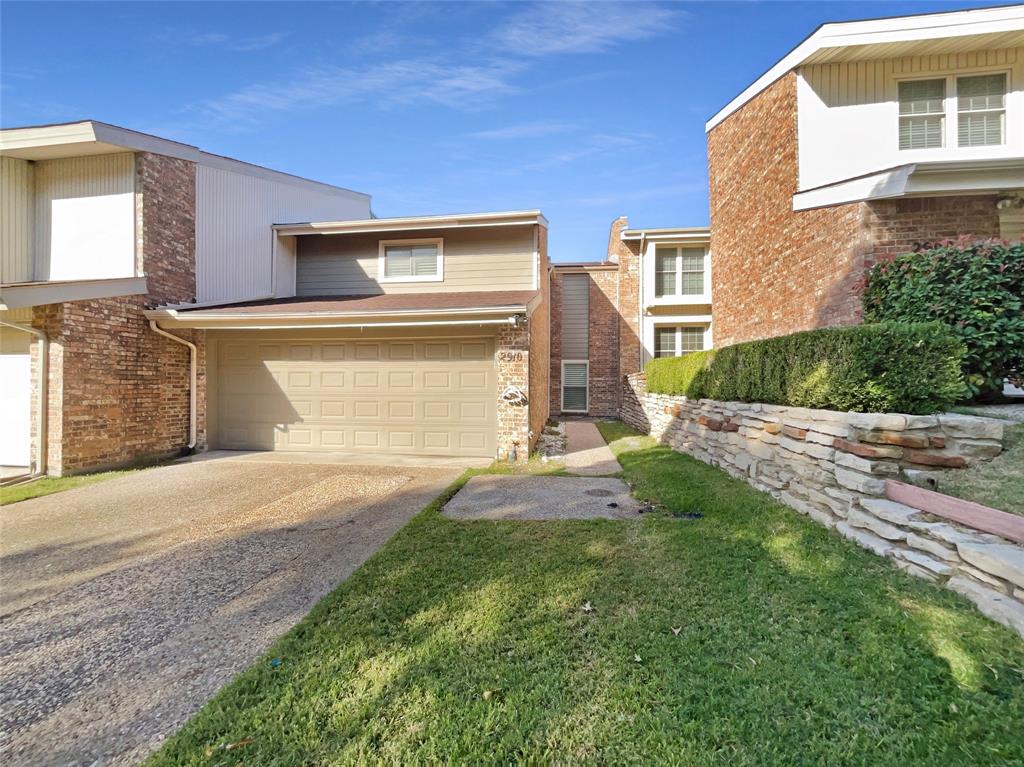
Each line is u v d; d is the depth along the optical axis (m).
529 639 2.46
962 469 3.18
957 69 7.15
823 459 3.92
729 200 10.08
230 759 1.74
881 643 2.25
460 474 6.88
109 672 2.33
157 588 3.26
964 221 6.14
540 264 10.44
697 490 5.29
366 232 10.47
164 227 8.26
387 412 8.52
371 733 1.84
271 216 10.53
